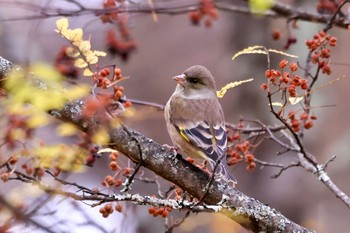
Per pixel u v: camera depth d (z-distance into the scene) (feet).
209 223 52.49
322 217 65.36
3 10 58.90
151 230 54.65
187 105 39.19
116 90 30.55
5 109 26.61
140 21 73.61
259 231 31.73
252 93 59.21
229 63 62.28
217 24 71.92
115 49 41.88
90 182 60.54
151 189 58.44
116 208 30.89
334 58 71.36
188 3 47.03
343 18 41.78
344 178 67.41
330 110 67.97
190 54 72.43
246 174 60.13
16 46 57.11
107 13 38.42
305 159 37.70
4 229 28.66
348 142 67.72
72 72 35.42
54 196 30.76
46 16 37.81
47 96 26.73
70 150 29.22
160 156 31.68
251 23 59.93
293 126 34.94
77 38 30.60
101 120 29.71
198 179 31.73
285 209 59.67
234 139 38.01
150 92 71.20
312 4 55.36
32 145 29.48
